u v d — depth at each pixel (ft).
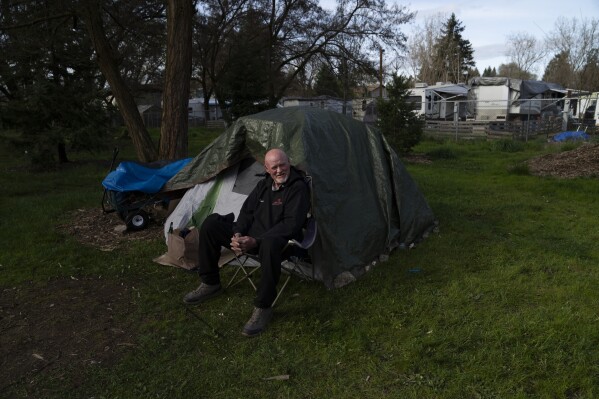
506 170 35.60
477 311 12.08
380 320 11.66
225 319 12.03
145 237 18.63
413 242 17.69
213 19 80.07
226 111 81.82
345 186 15.65
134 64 66.08
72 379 9.72
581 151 37.58
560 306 12.21
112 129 45.29
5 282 14.35
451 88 94.79
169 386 9.43
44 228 20.12
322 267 13.93
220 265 15.40
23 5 27.22
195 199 17.52
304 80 98.22
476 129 70.03
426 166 39.65
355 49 80.12
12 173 37.73
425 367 9.80
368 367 9.84
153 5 34.76
